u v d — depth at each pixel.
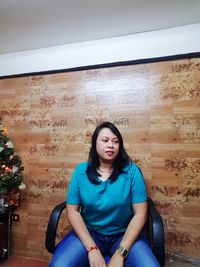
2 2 1.35
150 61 1.64
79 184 1.27
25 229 1.86
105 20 1.52
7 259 1.81
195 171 1.53
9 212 1.85
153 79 1.64
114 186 1.22
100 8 1.41
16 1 1.34
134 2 1.35
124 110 1.68
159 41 1.63
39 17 1.50
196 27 1.55
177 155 1.57
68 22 1.55
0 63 2.03
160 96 1.62
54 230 1.13
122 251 1.05
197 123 1.54
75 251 1.08
